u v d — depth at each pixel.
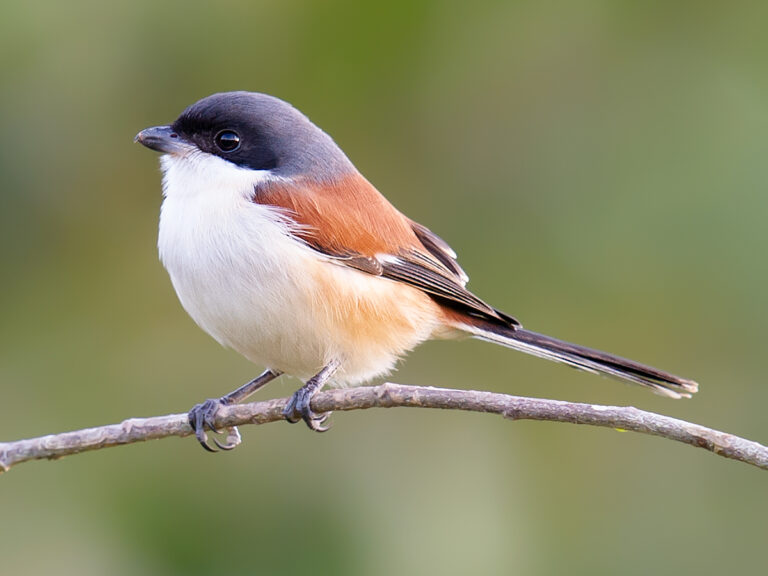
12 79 11.36
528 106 12.44
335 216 8.47
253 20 11.74
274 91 12.08
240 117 8.61
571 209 12.30
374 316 8.54
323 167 8.86
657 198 12.06
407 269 8.78
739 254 11.77
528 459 11.56
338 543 10.44
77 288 12.00
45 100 11.54
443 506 11.13
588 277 12.22
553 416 6.76
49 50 11.34
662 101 12.29
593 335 12.27
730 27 12.23
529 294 12.34
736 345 12.01
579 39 12.37
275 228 8.20
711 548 11.08
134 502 10.22
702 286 11.90
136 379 11.82
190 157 8.60
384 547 10.52
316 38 11.91
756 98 12.03
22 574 9.89
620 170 12.24
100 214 12.02
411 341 8.91
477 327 9.06
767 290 11.67
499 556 10.80
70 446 7.25
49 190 11.84
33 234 11.88
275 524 10.50
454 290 8.98
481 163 12.48
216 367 11.97
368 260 8.54
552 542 11.09
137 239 12.12
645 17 12.33
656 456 11.58
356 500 10.90
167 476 10.40
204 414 7.81
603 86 12.41
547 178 12.39
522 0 12.14
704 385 12.13
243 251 8.15
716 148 11.99
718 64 12.25
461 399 7.00
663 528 11.21
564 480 11.49
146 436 7.53
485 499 11.27
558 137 12.42
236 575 10.12
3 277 11.79
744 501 11.30
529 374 12.09
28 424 11.36
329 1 11.77
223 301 8.25
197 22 11.59
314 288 8.24
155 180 12.03
